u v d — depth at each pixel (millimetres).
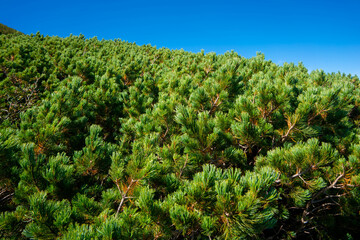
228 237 1635
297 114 3146
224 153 3037
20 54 10031
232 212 1574
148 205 1642
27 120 3328
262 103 3463
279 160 2635
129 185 2047
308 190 2648
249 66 8273
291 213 4082
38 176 2076
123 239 1474
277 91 3414
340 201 3227
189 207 1794
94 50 17234
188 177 3082
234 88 4301
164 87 6656
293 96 3865
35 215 1560
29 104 6000
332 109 3459
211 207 1737
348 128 4047
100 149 2574
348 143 3662
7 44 12297
